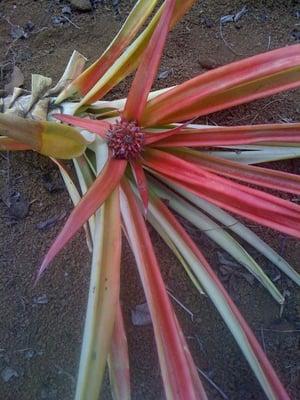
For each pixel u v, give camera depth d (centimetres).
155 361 58
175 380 46
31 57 73
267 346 59
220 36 77
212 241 63
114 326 50
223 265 62
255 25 78
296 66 49
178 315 60
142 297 60
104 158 55
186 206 59
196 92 52
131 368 57
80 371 44
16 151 65
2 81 70
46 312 59
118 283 47
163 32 49
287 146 58
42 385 56
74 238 63
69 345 58
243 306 61
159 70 73
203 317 60
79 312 59
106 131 51
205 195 51
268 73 49
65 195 64
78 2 77
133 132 51
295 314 61
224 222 59
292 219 48
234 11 79
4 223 62
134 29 57
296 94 73
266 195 49
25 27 75
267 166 68
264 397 57
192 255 54
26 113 59
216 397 57
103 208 50
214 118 70
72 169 65
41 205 64
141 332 59
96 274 47
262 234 64
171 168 52
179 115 54
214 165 55
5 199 63
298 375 58
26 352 57
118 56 58
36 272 61
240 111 71
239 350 59
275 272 62
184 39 76
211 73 51
